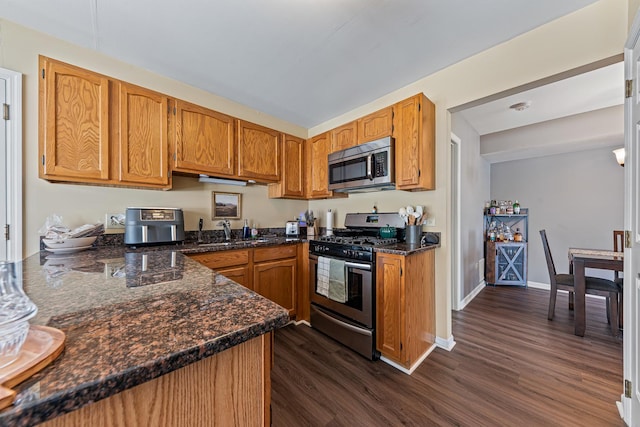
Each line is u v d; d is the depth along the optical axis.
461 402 1.47
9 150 1.54
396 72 2.11
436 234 2.14
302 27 1.58
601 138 3.09
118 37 1.67
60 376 0.37
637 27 1.16
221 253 2.07
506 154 3.93
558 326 2.51
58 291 0.80
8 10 1.45
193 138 2.17
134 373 0.39
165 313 0.62
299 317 2.63
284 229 3.21
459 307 2.97
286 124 3.13
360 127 2.45
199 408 0.51
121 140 1.81
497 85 1.79
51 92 1.56
